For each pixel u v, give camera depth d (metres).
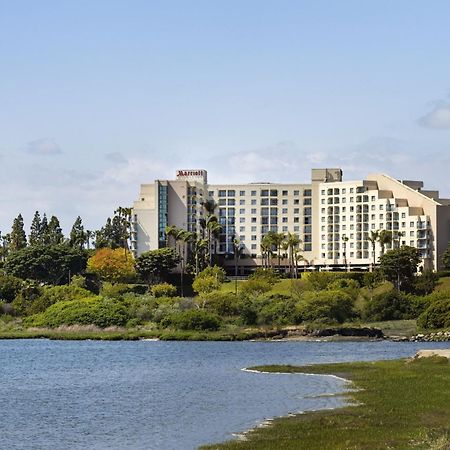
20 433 84.50
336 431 78.75
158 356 187.75
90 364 168.25
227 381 128.50
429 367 135.50
